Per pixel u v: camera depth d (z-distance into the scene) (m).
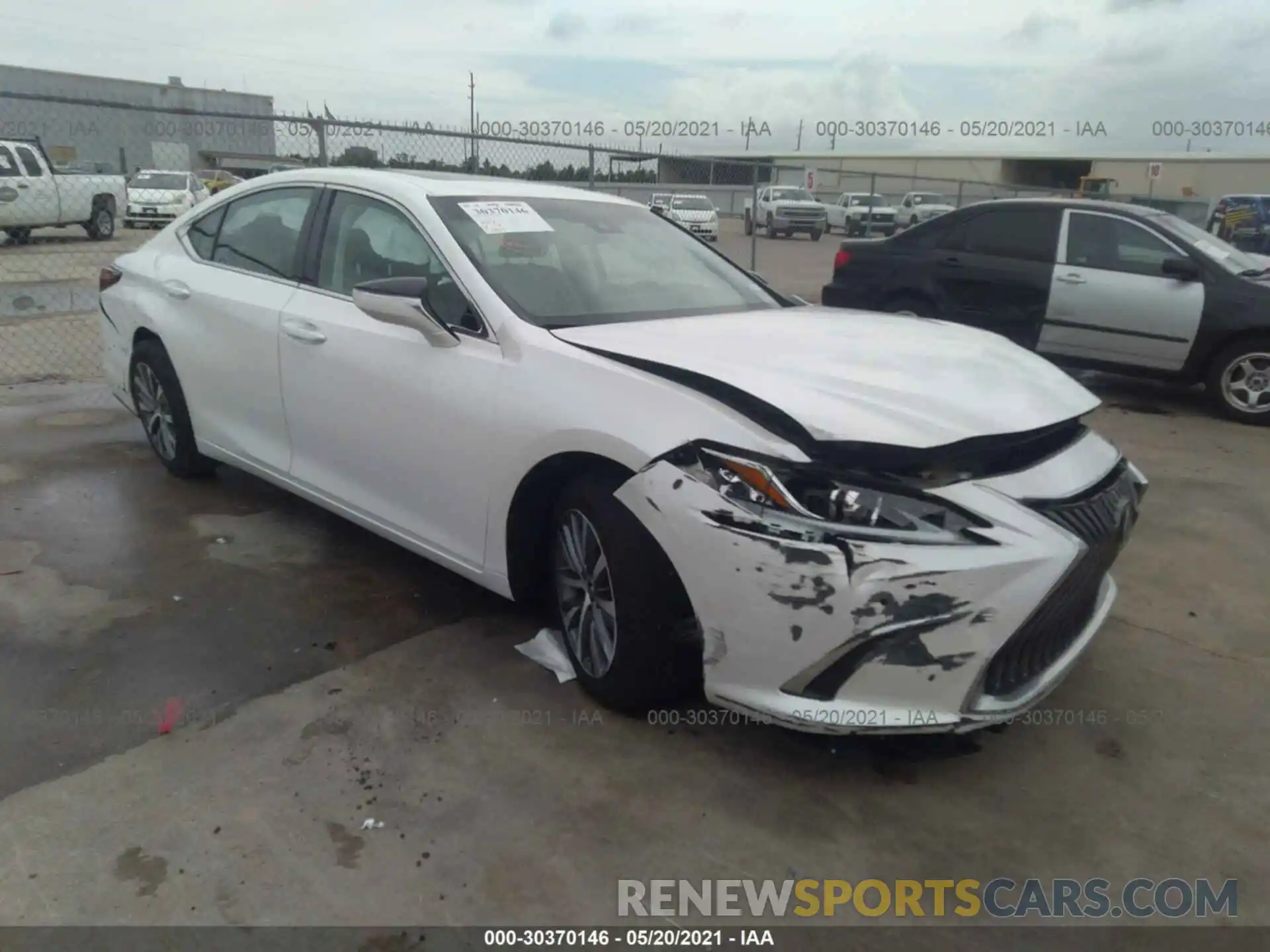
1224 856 2.51
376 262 3.75
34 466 5.26
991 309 8.35
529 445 3.00
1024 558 2.47
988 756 2.90
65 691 3.07
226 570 4.00
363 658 3.34
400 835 2.48
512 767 2.77
